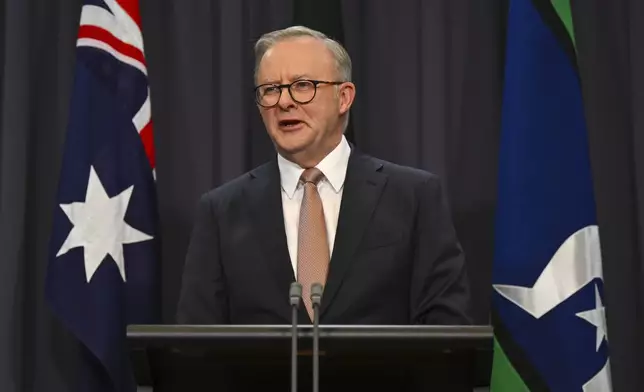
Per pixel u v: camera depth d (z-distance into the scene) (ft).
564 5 17.35
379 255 13.97
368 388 9.77
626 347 19.62
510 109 17.12
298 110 14.64
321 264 14.24
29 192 20.15
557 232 16.48
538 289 16.37
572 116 16.92
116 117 18.01
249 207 14.85
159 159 20.65
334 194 15.03
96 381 18.57
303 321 13.52
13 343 19.40
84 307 17.22
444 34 20.57
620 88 20.36
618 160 20.18
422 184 14.76
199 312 14.23
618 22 20.53
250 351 9.75
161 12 20.99
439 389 9.76
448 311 13.56
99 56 18.16
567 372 16.11
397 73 20.66
